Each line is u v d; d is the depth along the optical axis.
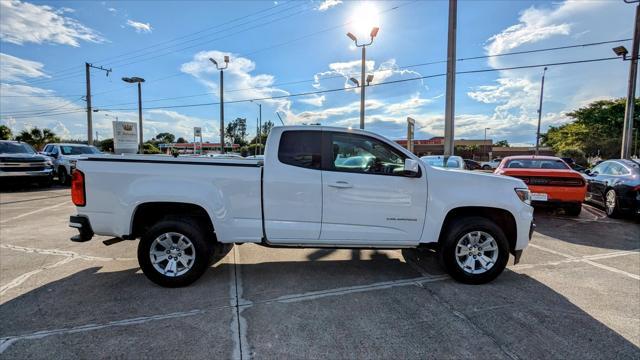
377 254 5.29
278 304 3.56
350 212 4.04
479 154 74.62
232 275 4.37
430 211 4.10
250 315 3.32
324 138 4.13
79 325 3.10
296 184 3.99
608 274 4.53
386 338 2.95
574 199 7.78
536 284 4.17
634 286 4.12
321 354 2.71
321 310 3.44
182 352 2.71
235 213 3.97
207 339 2.90
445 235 4.17
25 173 13.04
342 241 4.07
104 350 2.73
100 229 3.94
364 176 4.06
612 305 3.60
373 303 3.61
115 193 3.91
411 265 4.81
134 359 2.62
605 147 48.34
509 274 4.52
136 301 3.60
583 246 5.86
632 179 7.76
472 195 4.11
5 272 4.41
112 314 3.31
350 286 4.06
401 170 4.15
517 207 4.17
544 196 7.81
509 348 2.81
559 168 8.47
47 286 3.96
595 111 53.28
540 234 6.68
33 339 2.87
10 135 49.09
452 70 12.63
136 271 4.48
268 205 3.99
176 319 3.23
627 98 15.05
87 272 4.43
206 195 3.90
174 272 3.93
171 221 3.93
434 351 2.76
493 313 3.41
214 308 3.46
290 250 5.46
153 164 3.95
